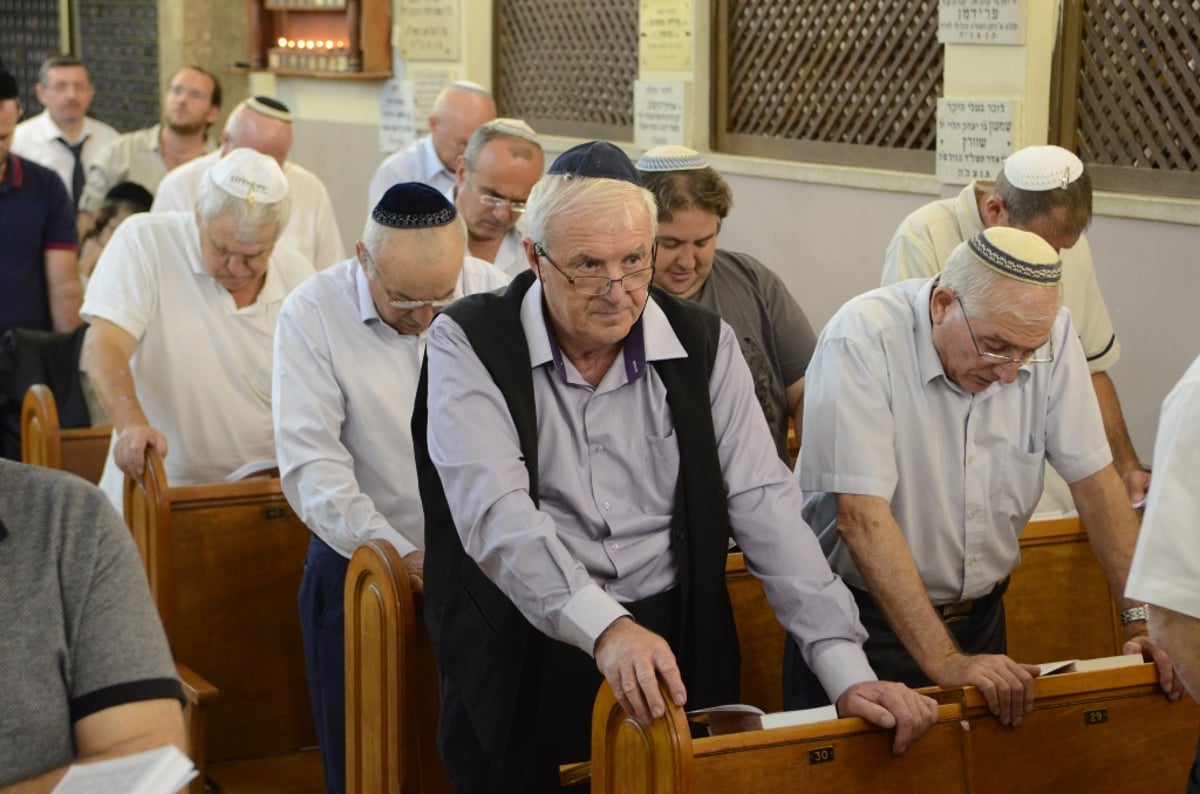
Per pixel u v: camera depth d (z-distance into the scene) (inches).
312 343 127.0
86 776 60.1
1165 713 101.1
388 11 310.7
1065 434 111.4
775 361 142.8
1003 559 115.3
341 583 127.6
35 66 434.9
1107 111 183.2
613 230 90.4
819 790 90.0
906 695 91.7
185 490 145.1
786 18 226.8
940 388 108.3
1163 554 81.7
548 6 278.8
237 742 149.9
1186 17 171.2
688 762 83.4
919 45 204.8
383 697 116.7
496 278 138.1
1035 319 100.6
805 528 100.0
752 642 125.1
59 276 237.1
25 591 65.6
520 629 97.2
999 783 96.0
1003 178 142.7
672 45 242.4
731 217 237.5
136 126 403.9
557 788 100.7
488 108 214.4
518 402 95.3
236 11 385.1
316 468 124.2
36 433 187.2
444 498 100.3
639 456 98.7
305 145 345.7
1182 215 167.6
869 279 211.6
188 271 161.3
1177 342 171.0
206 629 146.9
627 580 98.7
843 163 218.4
